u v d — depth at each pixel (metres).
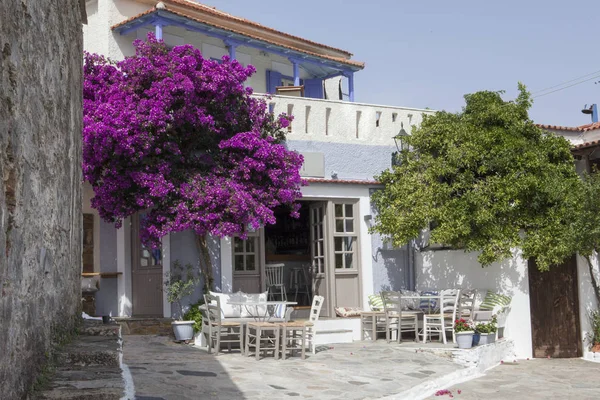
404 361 11.28
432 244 14.65
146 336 12.53
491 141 13.52
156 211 11.44
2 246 3.58
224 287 12.88
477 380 10.97
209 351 11.11
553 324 13.82
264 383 8.87
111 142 10.88
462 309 13.70
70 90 6.65
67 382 4.45
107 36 15.77
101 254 13.80
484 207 13.16
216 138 12.24
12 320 3.81
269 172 11.97
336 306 14.23
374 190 14.87
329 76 21.25
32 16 4.49
